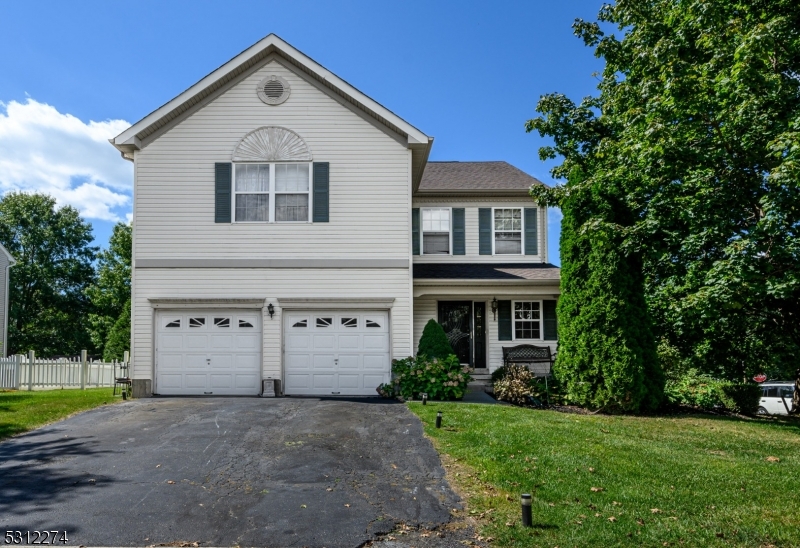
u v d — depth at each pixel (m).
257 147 14.56
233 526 5.74
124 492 6.64
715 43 11.38
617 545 5.23
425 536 5.54
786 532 5.56
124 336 28.11
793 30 10.67
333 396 14.03
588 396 12.84
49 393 15.59
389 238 14.48
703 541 5.33
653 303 14.95
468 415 10.80
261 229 14.38
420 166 15.81
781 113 11.09
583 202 13.66
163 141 14.47
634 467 7.64
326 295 14.32
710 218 11.68
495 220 18.34
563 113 16.84
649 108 11.95
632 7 14.45
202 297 14.16
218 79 14.38
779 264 10.76
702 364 18.28
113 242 44.12
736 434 10.50
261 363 14.12
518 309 17.62
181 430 9.59
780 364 20.25
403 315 14.33
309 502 6.36
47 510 6.11
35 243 46.22
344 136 14.64
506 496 6.52
